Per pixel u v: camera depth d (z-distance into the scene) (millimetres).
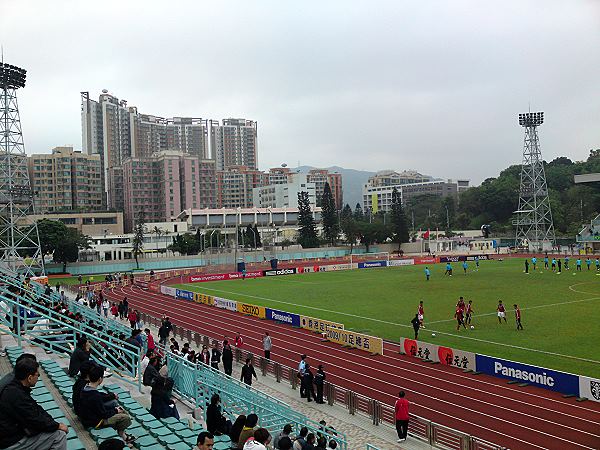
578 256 115938
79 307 32656
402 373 30547
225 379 24391
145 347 27359
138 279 100250
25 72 77500
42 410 9523
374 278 86500
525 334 38562
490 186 195000
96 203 187750
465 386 27484
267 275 100438
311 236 160375
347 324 45812
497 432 21344
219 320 50688
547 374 26156
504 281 72812
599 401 23953
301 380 26734
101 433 12555
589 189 171375
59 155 181000
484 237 164000
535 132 137125
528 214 146750
